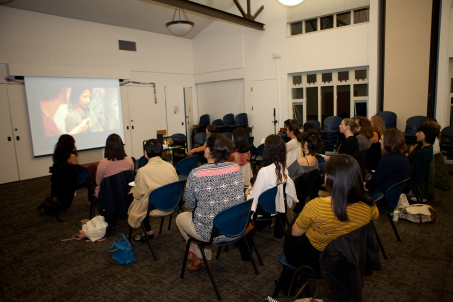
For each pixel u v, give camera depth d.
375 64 6.06
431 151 3.22
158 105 8.40
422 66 5.48
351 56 6.33
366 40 6.09
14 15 5.57
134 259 2.64
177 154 7.26
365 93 6.41
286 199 2.46
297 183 2.65
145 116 8.08
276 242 2.92
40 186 5.43
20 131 5.88
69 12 6.14
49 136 6.24
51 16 6.07
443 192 4.16
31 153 6.05
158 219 3.64
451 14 5.10
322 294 2.04
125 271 2.47
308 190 2.69
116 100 7.36
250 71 7.98
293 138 3.81
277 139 2.33
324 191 3.08
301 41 6.98
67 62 6.38
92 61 6.82
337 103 6.86
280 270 2.41
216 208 1.99
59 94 6.33
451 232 2.96
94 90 6.92
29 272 2.50
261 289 2.15
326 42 6.62
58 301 2.09
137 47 7.73
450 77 5.41
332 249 1.38
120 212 3.04
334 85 6.82
